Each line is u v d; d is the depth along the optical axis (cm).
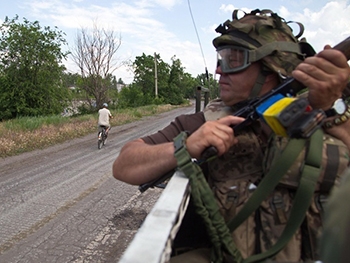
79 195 632
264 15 146
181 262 138
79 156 1070
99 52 2950
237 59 141
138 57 6294
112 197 618
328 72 118
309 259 123
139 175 148
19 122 1638
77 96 3241
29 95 2906
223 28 151
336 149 123
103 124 1268
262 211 127
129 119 2586
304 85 128
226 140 129
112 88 3303
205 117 158
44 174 806
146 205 576
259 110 128
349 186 60
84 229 479
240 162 139
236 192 134
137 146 156
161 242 88
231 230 128
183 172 127
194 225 149
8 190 668
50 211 549
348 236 55
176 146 133
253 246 126
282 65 138
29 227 486
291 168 122
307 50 152
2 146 1112
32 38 2841
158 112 3734
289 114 111
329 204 65
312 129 111
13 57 2888
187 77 7262
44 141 1329
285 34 143
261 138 140
